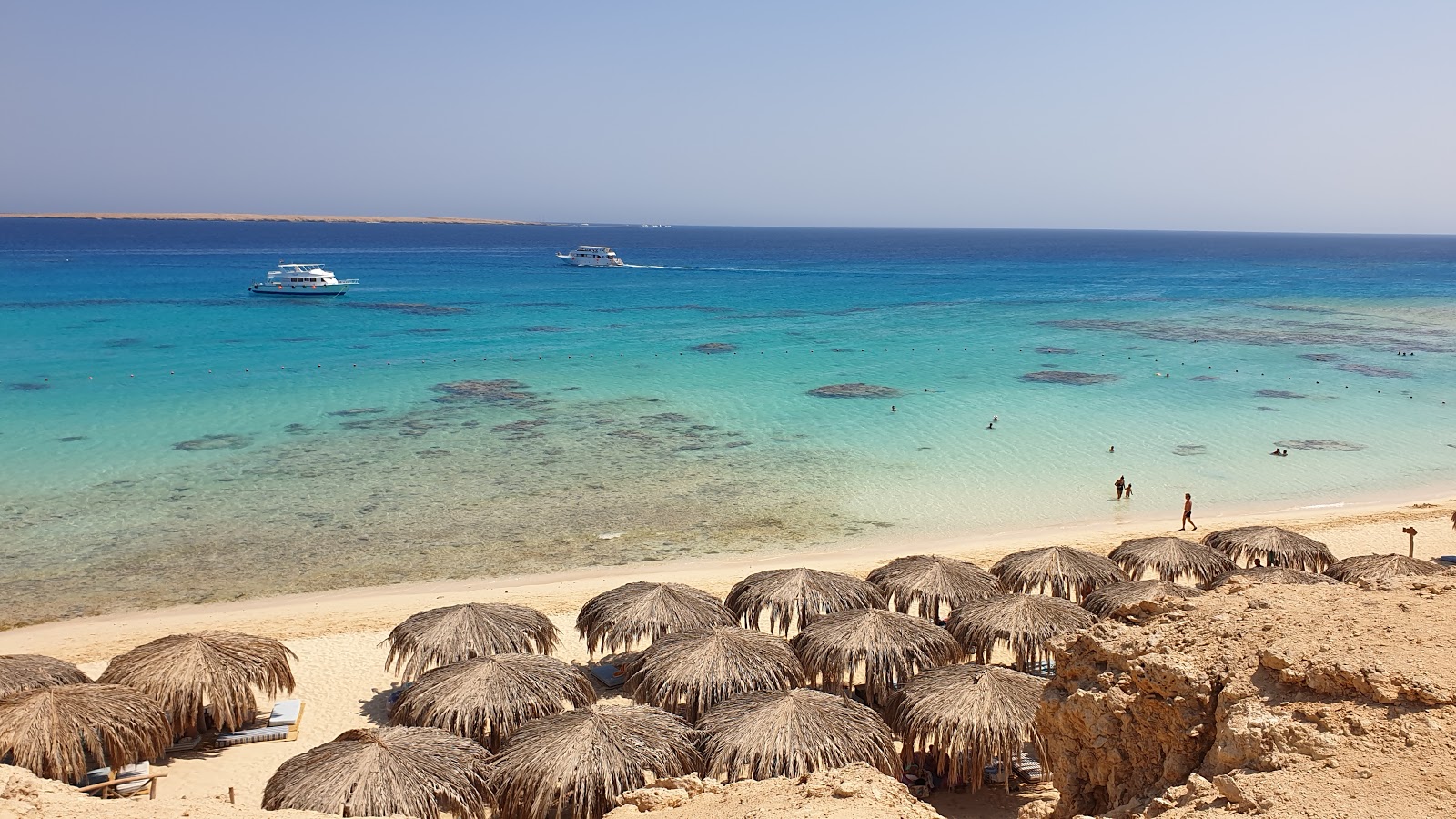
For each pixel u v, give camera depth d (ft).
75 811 36.99
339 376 197.67
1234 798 25.25
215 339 247.50
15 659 60.70
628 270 547.08
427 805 46.96
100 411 160.86
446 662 63.67
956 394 183.62
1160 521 111.04
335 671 72.54
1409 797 23.57
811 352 236.22
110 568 94.12
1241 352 238.89
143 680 58.80
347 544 101.60
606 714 51.93
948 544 102.17
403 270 526.16
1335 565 79.61
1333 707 26.86
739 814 35.29
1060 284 478.59
